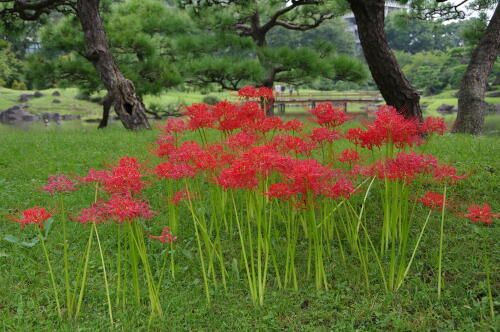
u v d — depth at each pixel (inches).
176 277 142.6
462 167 219.3
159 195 211.6
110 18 668.7
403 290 128.6
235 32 730.2
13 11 522.3
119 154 296.7
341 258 149.9
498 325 108.5
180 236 171.3
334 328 114.2
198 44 652.7
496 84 1694.1
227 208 185.3
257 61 624.1
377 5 280.1
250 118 170.2
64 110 1444.4
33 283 138.3
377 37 290.8
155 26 697.6
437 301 122.0
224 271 135.1
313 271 144.2
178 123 160.9
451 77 1946.4
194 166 132.3
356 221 158.2
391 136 139.7
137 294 122.6
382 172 137.5
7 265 148.4
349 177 158.9
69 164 271.3
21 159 294.4
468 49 1630.2
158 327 115.6
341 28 2161.7
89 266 149.0
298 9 718.5
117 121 1195.9
